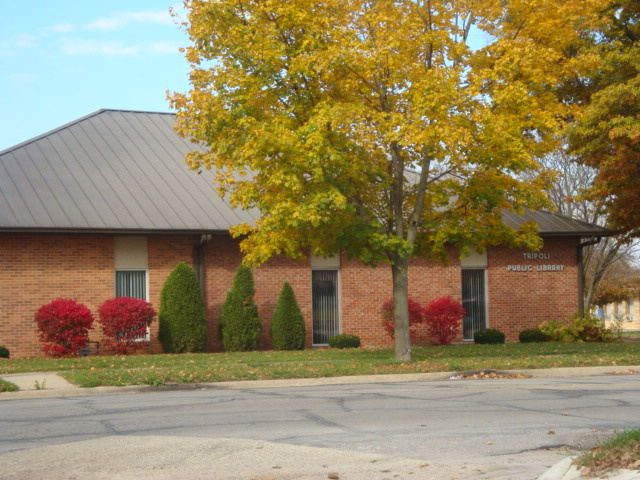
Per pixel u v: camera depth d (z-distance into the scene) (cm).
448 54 1948
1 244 2314
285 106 1897
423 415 1083
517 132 1830
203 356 2216
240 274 2544
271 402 1251
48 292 2364
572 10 1892
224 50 1814
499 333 2848
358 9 1875
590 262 4484
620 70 2559
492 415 1079
